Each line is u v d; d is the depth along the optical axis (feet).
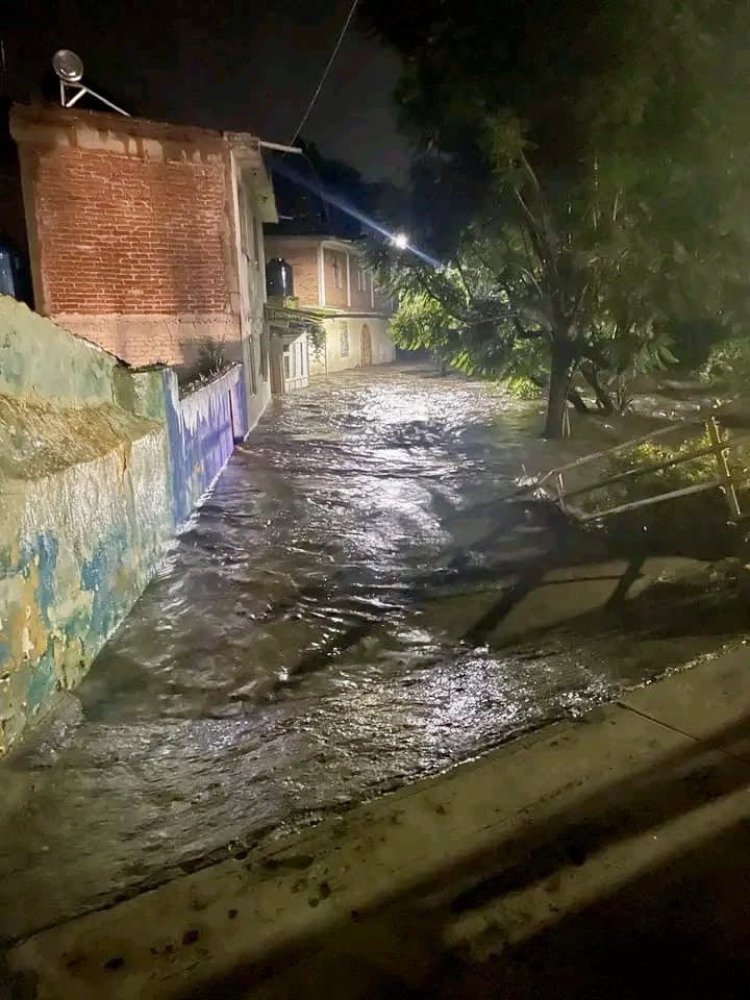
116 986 8.04
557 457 41.81
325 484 36.83
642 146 33.55
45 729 13.91
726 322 40.57
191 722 14.73
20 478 13.97
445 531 28.48
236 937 8.65
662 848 9.84
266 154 55.01
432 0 37.14
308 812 11.39
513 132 35.27
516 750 12.28
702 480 28.30
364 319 122.62
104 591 18.48
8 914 9.38
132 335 44.65
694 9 31.01
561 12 33.50
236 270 46.70
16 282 41.75
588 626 18.80
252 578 23.39
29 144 41.06
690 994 7.78
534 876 9.41
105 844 10.82
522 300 45.11
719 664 15.14
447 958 8.26
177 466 28.53
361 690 16.03
